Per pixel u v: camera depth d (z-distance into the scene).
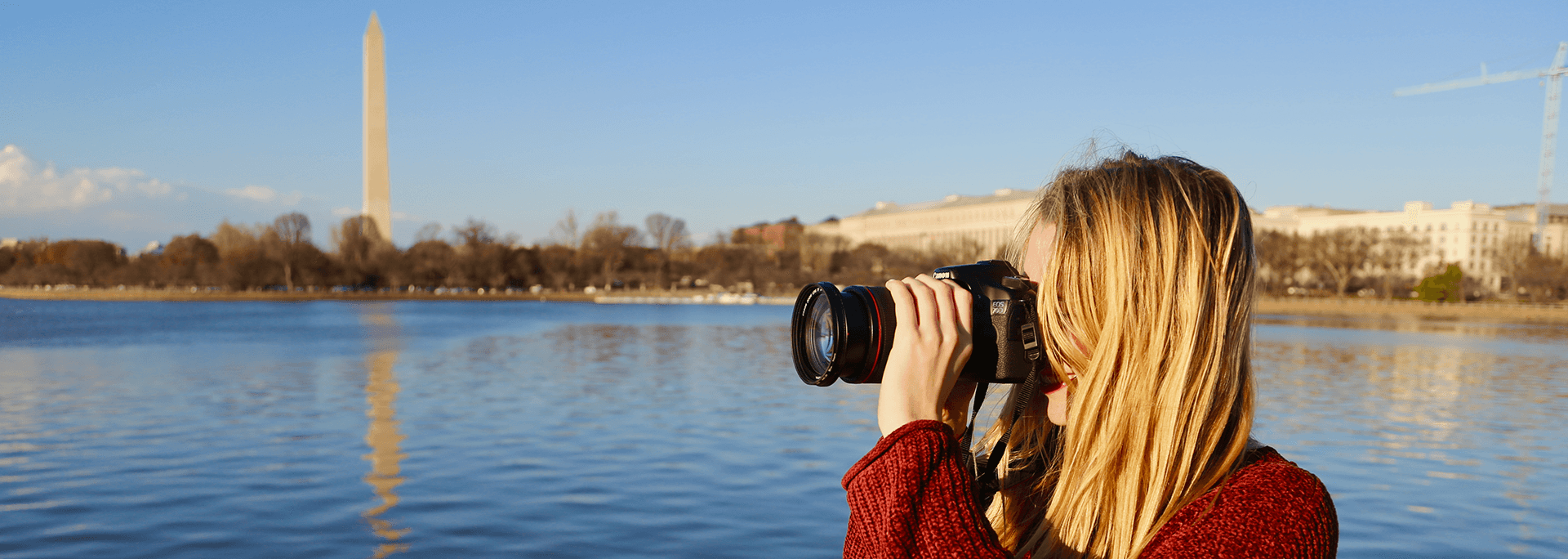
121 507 9.46
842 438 13.99
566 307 110.19
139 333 49.12
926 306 1.01
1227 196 1.01
